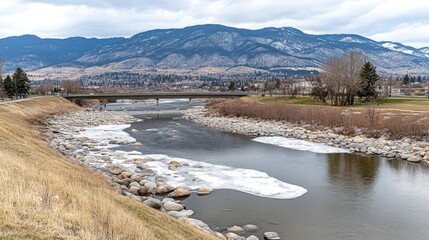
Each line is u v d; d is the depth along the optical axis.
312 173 41.50
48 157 32.84
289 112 87.12
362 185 36.72
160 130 79.31
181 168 42.56
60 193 17.59
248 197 32.62
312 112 81.88
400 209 29.91
